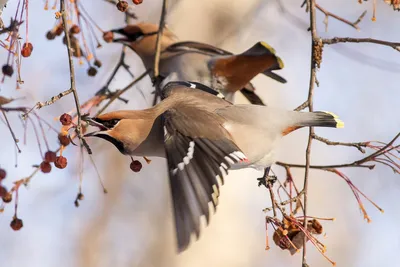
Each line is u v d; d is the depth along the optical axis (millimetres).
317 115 9539
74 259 19312
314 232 9320
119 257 19266
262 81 18875
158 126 9266
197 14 15617
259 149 9242
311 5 10148
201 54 12031
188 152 8180
